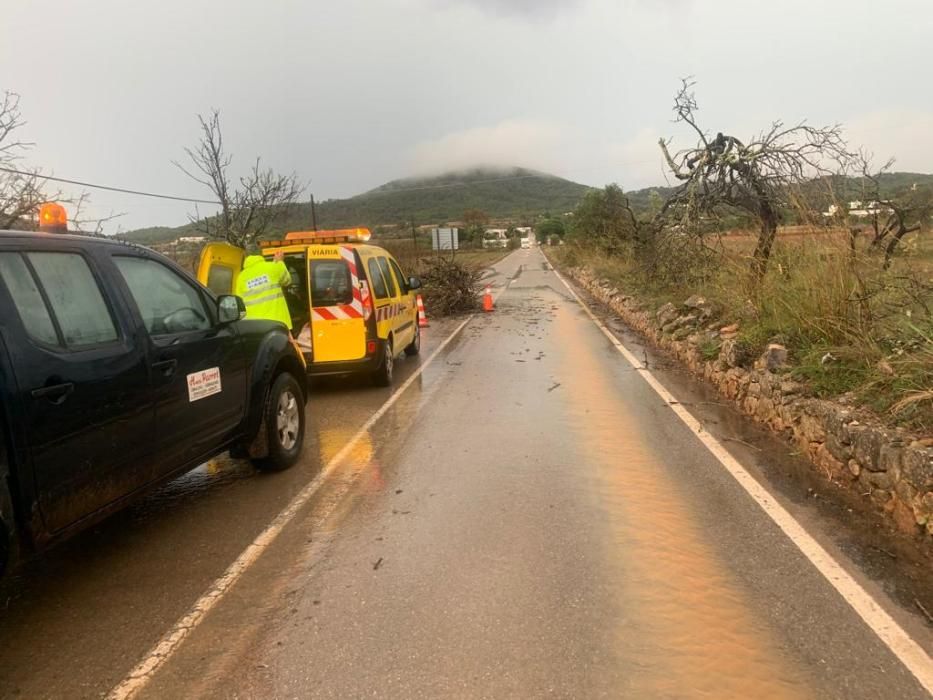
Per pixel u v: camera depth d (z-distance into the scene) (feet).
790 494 16.29
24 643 11.01
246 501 17.07
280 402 19.21
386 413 26.02
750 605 11.32
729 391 26.40
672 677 9.51
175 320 15.07
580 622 10.96
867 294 21.44
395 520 15.46
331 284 28.78
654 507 15.67
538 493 16.83
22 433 10.27
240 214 46.19
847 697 9.02
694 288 43.19
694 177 37.58
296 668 10.04
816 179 29.32
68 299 12.00
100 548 14.53
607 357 37.37
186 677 9.96
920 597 11.47
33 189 29.91
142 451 13.21
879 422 16.20
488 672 9.75
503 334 48.98
